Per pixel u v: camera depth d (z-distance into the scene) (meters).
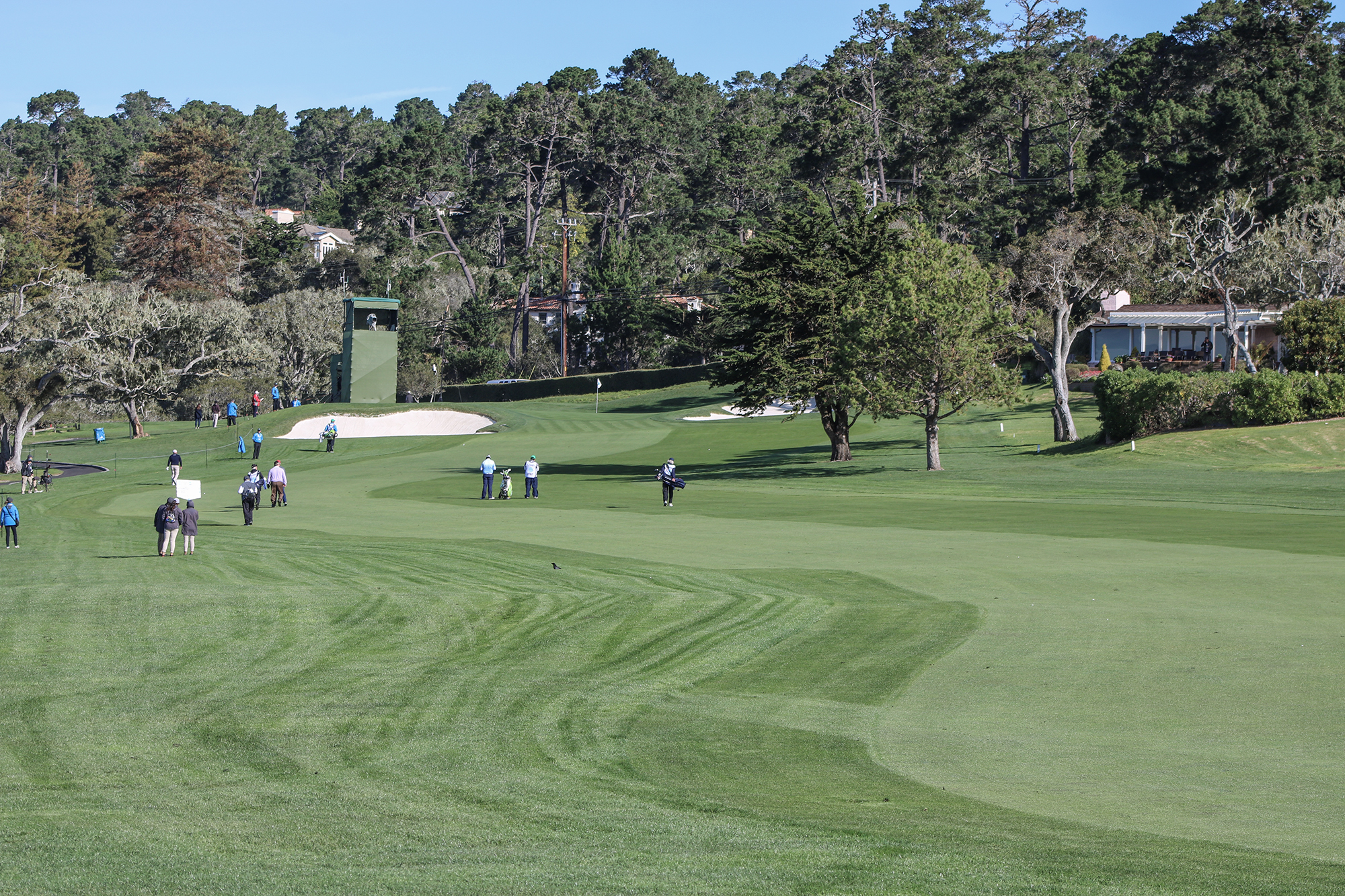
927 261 70.06
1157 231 87.25
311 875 11.88
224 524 51.84
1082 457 68.50
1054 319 78.69
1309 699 19.19
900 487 61.41
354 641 26.69
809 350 76.12
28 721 20.62
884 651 24.06
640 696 21.70
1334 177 115.06
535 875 11.71
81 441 118.56
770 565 34.53
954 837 12.91
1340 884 10.89
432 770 17.22
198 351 117.31
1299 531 38.66
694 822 13.92
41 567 37.72
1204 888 10.81
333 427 100.44
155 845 13.30
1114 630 24.53
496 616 28.78
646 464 84.44
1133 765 16.14
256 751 18.52
